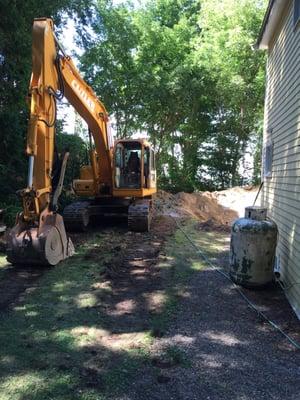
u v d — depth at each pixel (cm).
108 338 492
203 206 1873
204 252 908
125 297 628
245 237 658
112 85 2086
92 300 609
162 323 536
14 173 1293
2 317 541
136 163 1176
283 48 806
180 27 2250
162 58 2245
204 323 539
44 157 732
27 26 1275
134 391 384
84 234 1082
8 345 467
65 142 1612
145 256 862
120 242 986
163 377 407
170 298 625
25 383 393
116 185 1140
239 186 2317
